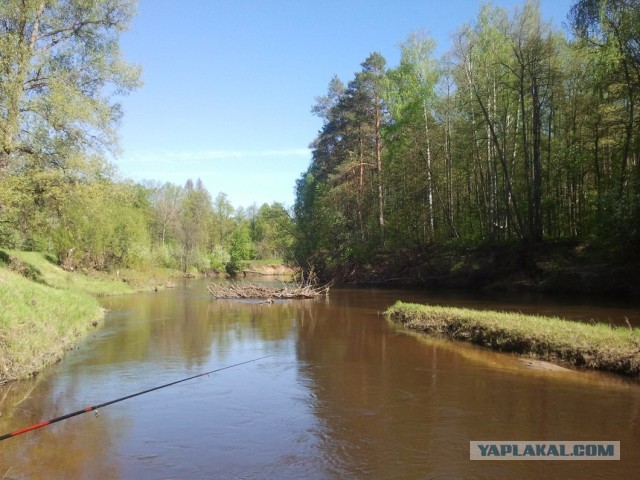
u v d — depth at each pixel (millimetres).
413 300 22953
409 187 37000
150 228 69812
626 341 9227
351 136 43656
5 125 15547
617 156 25953
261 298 28500
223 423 6953
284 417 7164
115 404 7910
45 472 5422
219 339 14031
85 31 18906
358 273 39031
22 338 10406
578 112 27781
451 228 34031
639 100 22094
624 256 21078
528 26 25906
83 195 18016
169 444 6195
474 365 9938
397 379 9133
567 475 5113
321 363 10711
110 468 5504
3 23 17000
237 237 82812
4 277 14906
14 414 7449
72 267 35312
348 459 5633
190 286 43406
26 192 17312
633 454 5570
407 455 5699
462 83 30375
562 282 22906
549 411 7027
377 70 41875
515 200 29781
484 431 6383
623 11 20422
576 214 29906
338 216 43812
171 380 9406
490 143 30297
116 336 14633
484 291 26953
